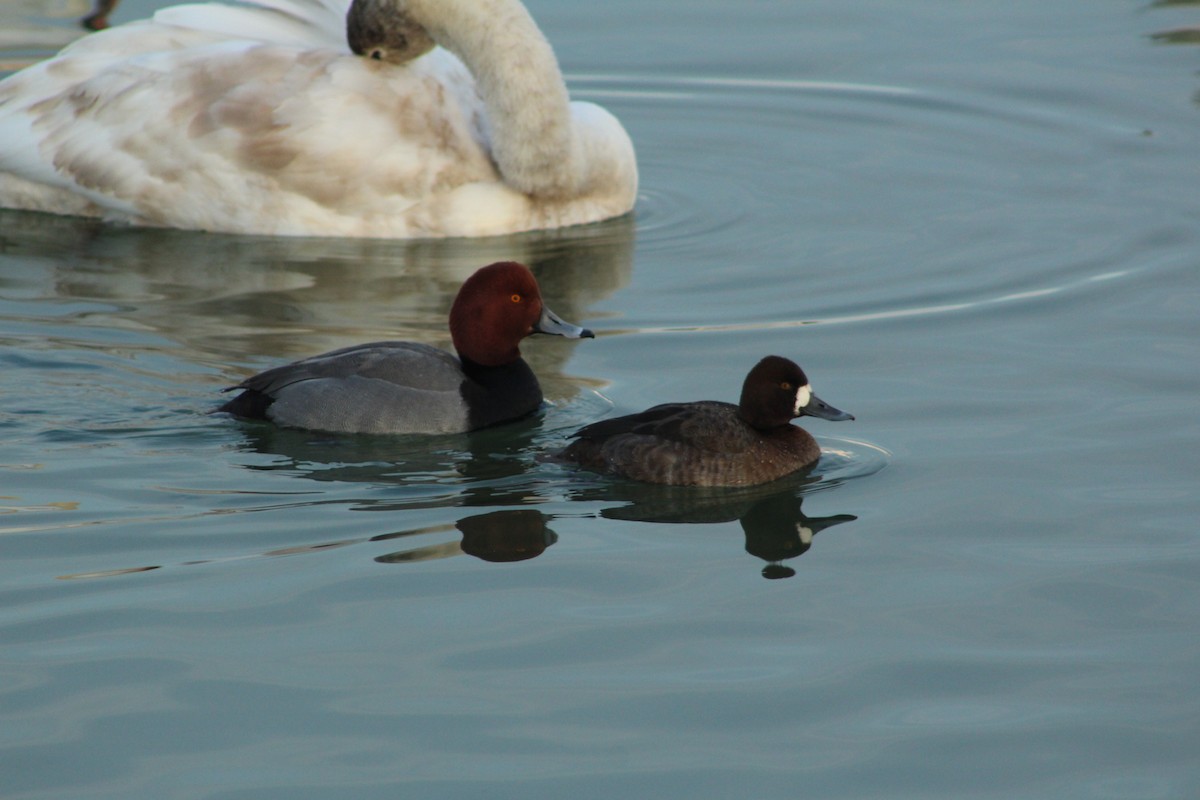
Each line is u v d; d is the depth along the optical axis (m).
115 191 17.47
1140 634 9.23
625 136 18.25
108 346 13.98
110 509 10.90
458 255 16.78
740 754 8.02
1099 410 12.63
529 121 17.14
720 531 10.73
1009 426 12.38
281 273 16.09
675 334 14.52
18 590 9.66
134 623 9.27
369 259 16.59
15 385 13.05
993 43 23.69
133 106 17.36
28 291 15.41
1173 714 8.39
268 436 12.31
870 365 13.70
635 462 11.59
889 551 10.38
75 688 8.54
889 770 7.91
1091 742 8.16
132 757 7.93
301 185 17.08
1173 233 16.88
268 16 18.80
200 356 13.79
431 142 17.28
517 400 12.78
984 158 19.62
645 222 17.95
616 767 7.91
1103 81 21.94
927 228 17.36
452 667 8.83
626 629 9.28
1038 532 10.62
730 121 21.28
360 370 12.55
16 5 24.00
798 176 19.34
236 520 10.76
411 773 7.82
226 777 7.78
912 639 9.20
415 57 17.83
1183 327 14.37
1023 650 9.06
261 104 17.11
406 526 10.72
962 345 14.11
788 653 9.02
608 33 24.45
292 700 8.46
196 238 17.30
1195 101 21.08
